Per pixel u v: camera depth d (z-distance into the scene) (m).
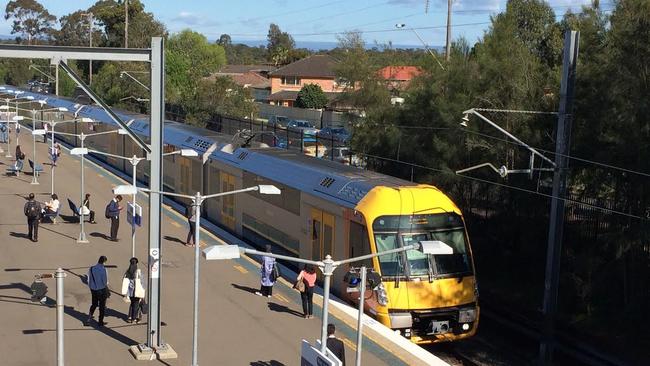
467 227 25.58
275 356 14.53
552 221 17.64
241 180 24.58
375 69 37.66
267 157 23.44
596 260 19.41
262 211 22.78
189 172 30.16
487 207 24.81
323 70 80.69
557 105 22.05
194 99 51.47
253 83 88.50
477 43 26.48
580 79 19.98
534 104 22.91
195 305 12.91
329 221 18.30
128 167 39.75
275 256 11.66
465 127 23.77
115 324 16.14
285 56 104.31
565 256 21.62
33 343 14.70
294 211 20.45
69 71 12.71
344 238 17.45
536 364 17.52
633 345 17.91
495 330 20.02
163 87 13.37
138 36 72.38
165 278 19.92
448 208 16.98
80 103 53.81
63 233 25.19
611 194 20.22
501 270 24.81
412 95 28.48
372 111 31.14
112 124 41.97
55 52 12.59
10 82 92.81
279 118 55.91
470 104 24.12
